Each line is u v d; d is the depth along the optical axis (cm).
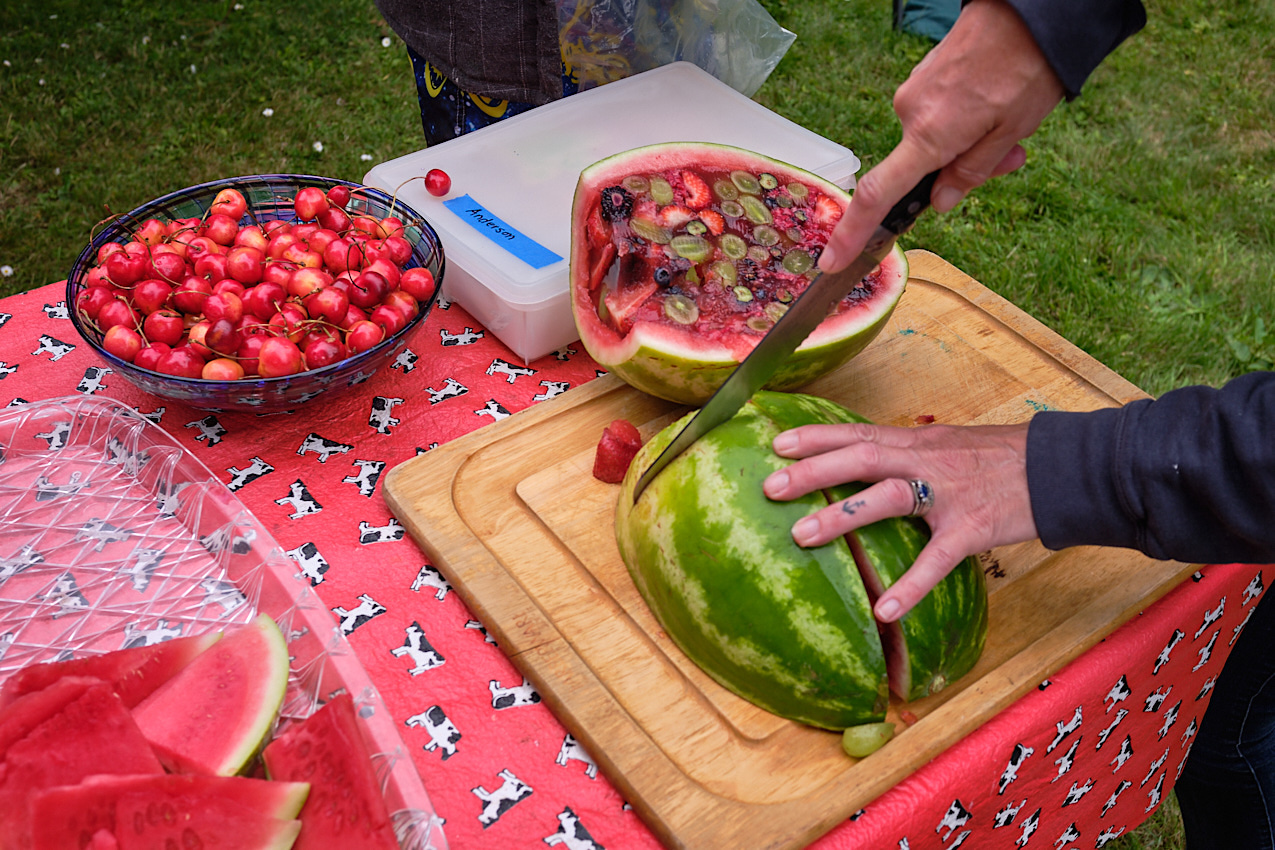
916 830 109
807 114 468
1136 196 433
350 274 142
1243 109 498
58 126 438
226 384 128
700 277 146
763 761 107
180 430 147
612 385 155
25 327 161
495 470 141
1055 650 119
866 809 106
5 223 388
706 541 109
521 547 130
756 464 112
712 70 231
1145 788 157
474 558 127
